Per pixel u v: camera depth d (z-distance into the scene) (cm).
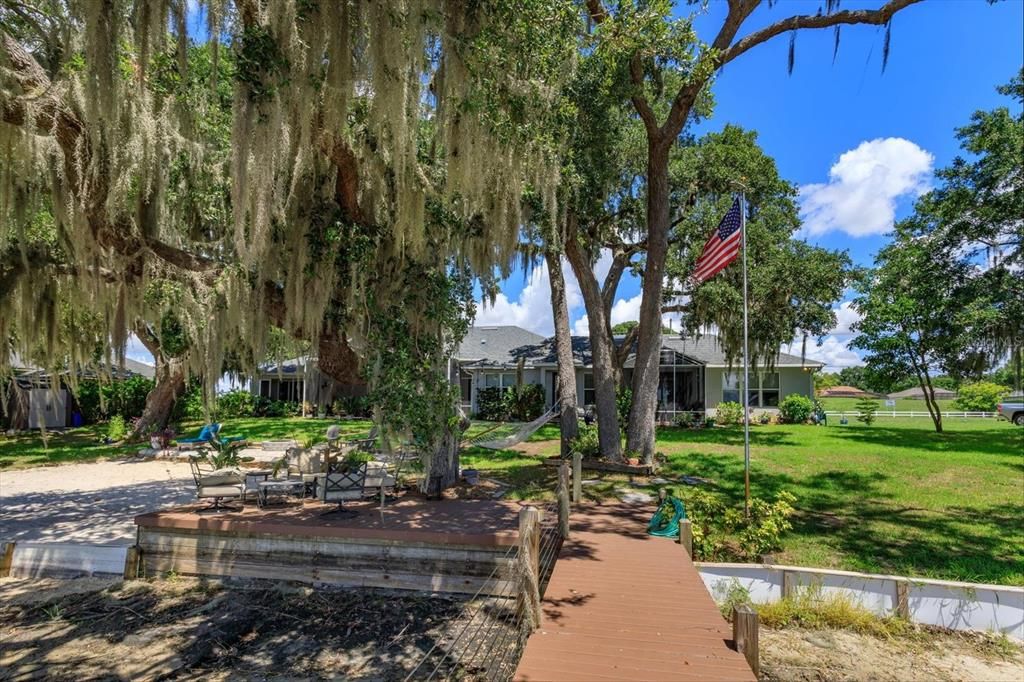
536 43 635
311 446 1105
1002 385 3781
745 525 698
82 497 1014
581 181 977
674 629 401
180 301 920
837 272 1631
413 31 533
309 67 534
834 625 528
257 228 515
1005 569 612
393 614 561
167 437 1583
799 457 1233
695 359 2227
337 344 830
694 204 1496
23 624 551
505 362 2427
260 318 771
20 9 636
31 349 871
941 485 984
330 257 733
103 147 629
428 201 752
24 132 595
